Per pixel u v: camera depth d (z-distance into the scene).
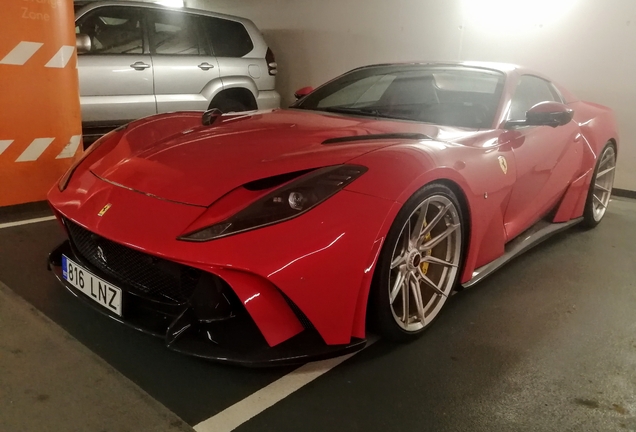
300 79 6.86
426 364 1.83
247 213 1.51
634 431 1.56
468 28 5.24
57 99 3.25
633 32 4.35
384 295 1.71
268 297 1.51
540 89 3.01
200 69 4.74
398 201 1.63
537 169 2.53
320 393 1.64
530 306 2.35
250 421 1.49
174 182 1.69
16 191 3.19
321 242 1.51
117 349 1.78
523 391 1.71
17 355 1.68
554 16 4.73
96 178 1.89
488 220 2.15
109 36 4.23
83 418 1.43
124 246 1.53
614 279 2.73
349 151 1.77
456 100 2.62
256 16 7.17
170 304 1.62
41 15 3.07
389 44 5.86
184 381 1.64
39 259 2.46
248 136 2.05
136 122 2.38
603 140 3.29
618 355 1.98
